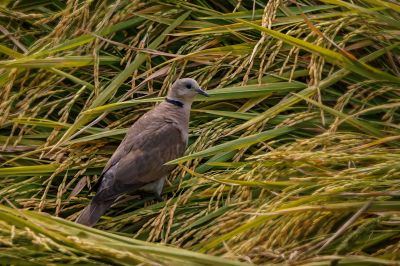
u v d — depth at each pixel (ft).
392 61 37.73
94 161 37.55
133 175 37.01
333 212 29.99
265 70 37.01
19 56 39.01
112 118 39.34
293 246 29.66
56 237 27.94
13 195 35.96
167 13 40.11
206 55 38.52
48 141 37.04
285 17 38.42
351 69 35.78
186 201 34.09
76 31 39.19
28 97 38.32
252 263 28.02
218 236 31.53
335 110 34.47
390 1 36.19
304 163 32.19
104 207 35.81
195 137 39.29
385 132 34.96
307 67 37.50
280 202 30.22
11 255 28.07
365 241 30.07
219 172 35.68
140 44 39.19
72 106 39.68
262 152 36.11
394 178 30.91
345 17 36.63
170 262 27.43
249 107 37.37
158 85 40.32
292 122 35.55
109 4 40.40
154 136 37.73
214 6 41.68
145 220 35.42
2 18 41.65
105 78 39.40
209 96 37.42
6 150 37.86
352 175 30.91
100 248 27.27
